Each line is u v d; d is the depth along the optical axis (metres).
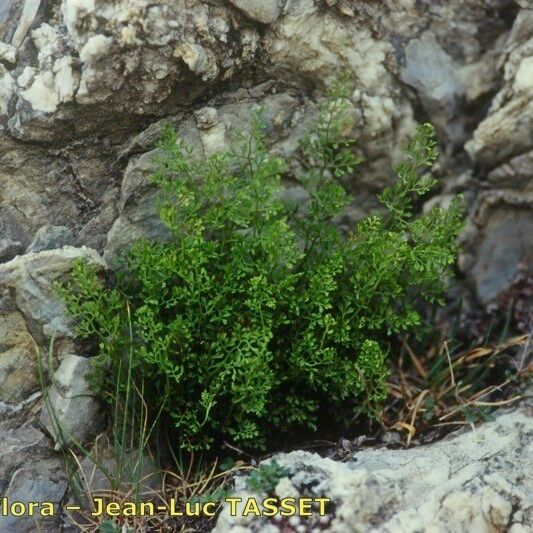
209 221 2.75
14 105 2.77
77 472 2.75
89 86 2.75
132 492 2.72
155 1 2.72
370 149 3.12
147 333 2.72
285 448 2.96
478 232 3.24
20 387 2.77
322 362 2.71
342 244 2.87
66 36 2.76
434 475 2.58
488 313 3.27
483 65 3.10
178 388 2.73
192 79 2.87
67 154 2.89
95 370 2.78
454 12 3.08
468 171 3.18
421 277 2.84
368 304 2.84
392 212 3.13
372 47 3.03
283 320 2.71
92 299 2.80
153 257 2.67
